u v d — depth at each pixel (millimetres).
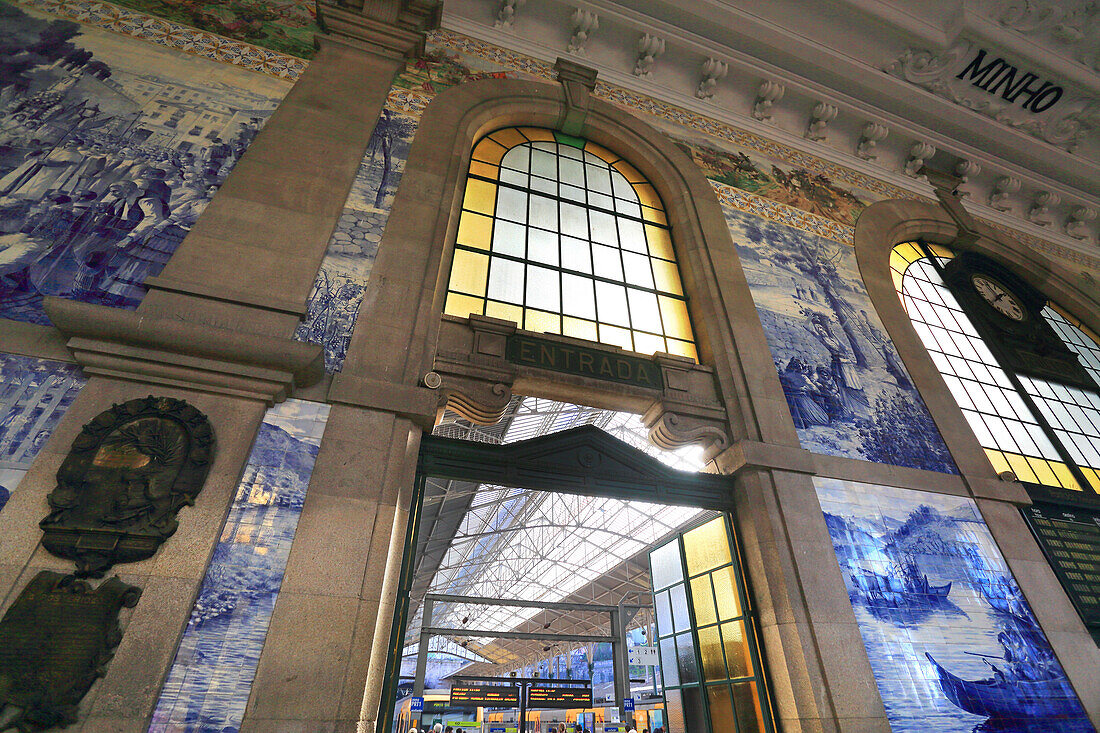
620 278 6316
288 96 5613
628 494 4871
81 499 3035
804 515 4855
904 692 4312
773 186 7891
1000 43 8828
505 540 26750
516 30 7863
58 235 3990
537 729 21531
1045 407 7602
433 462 4402
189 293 3941
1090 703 4738
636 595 27547
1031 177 10016
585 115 7258
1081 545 5844
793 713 4145
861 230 7957
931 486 5594
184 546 3107
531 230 6230
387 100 6172
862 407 5965
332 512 3535
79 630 2756
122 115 4855
